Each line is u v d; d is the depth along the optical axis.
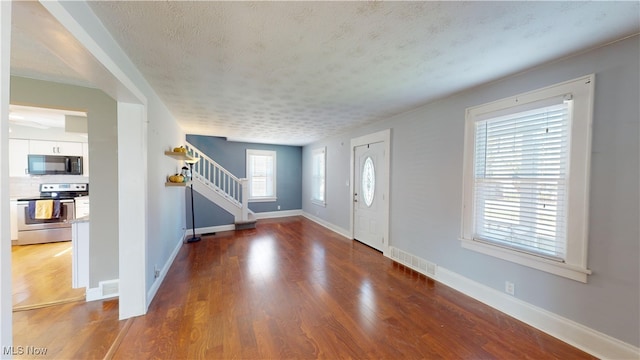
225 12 1.33
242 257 3.71
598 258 1.70
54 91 2.30
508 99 2.21
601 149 1.68
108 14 1.35
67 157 4.40
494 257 2.34
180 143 4.42
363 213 4.48
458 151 2.68
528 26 1.46
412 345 1.83
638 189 1.55
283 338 1.89
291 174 7.13
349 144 4.86
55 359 1.66
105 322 2.06
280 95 2.74
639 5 1.26
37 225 3.99
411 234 3.34
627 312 1.59
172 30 1.50
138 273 2.15
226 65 1.99
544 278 1.99
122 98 2.02
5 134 0.80
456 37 1.59
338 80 2.30
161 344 1.81
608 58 1.65
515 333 1.96
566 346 1.81
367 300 2.47
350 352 1.75
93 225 2.42
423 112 3.12
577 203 1.79
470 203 2.55
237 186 6.35
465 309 2.31
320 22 1.43
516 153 2.18
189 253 3.89
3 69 0.80
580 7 1.29
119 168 2.09
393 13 1.35
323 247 4.24
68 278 2.85
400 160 3.53
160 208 2.85
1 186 0.79
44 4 0.98
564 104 1.87
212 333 1.93
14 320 2.08
